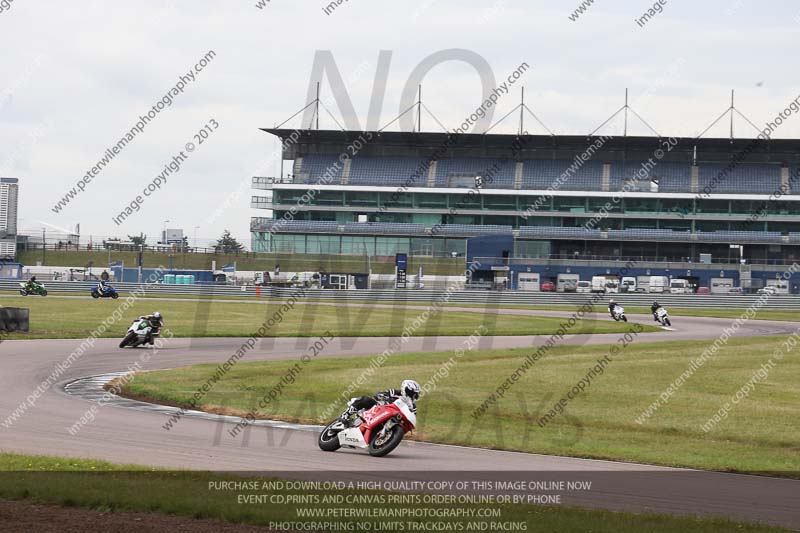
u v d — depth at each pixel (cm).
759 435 3200
